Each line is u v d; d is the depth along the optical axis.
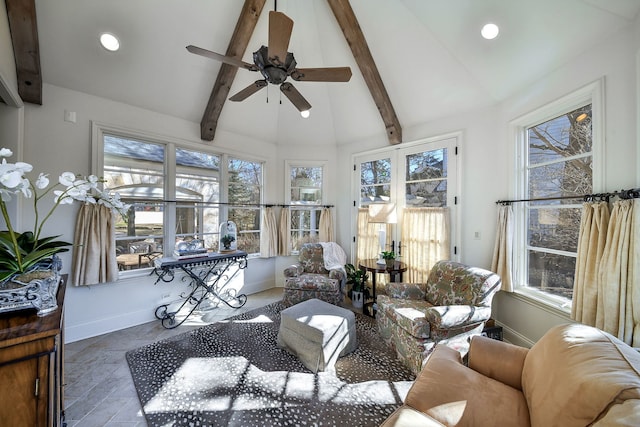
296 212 4.86
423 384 1.37
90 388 1.97
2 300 1.14
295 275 3.65
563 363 1.14
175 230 3.57
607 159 1.94
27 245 1.63
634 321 1.70
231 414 1.73
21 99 2.48
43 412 1.06
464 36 2.65
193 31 2.86
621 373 0.92
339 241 4.81
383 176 4.25
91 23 2.49
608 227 1.85
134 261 3.23
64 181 1.30
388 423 1.11
